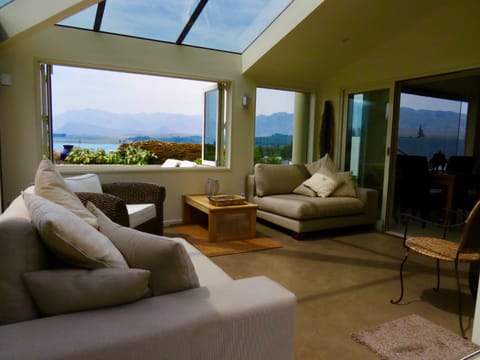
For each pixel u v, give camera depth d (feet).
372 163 15.31
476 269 7.03
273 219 13.88
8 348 2.64
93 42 12.38
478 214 6.28
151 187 10.95
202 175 14.98
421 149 21.66
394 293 8.14
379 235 13.73
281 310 3.76
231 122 15.42
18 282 3.17
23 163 11.68
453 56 11.71
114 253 3.79
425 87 19.75
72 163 15.01
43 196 5.55
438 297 7.96
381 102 14.71
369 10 11.76
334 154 16.98
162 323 3.14
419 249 7.37
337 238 13.10
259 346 3.68
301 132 17.84
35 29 9.36
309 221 12.73
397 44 13.58
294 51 13.98
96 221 4.88
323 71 16.11
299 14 12.03
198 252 6.73
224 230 12.89
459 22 11.49
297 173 15.85
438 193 16.39
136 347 2.96
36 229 3.45
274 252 11.15
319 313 7.09
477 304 5.90
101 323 3.06
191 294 3.73
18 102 11.46
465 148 21.97
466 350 5.82
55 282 3.17
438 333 6.36
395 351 5.78
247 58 14.99
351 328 6.52
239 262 10.13
